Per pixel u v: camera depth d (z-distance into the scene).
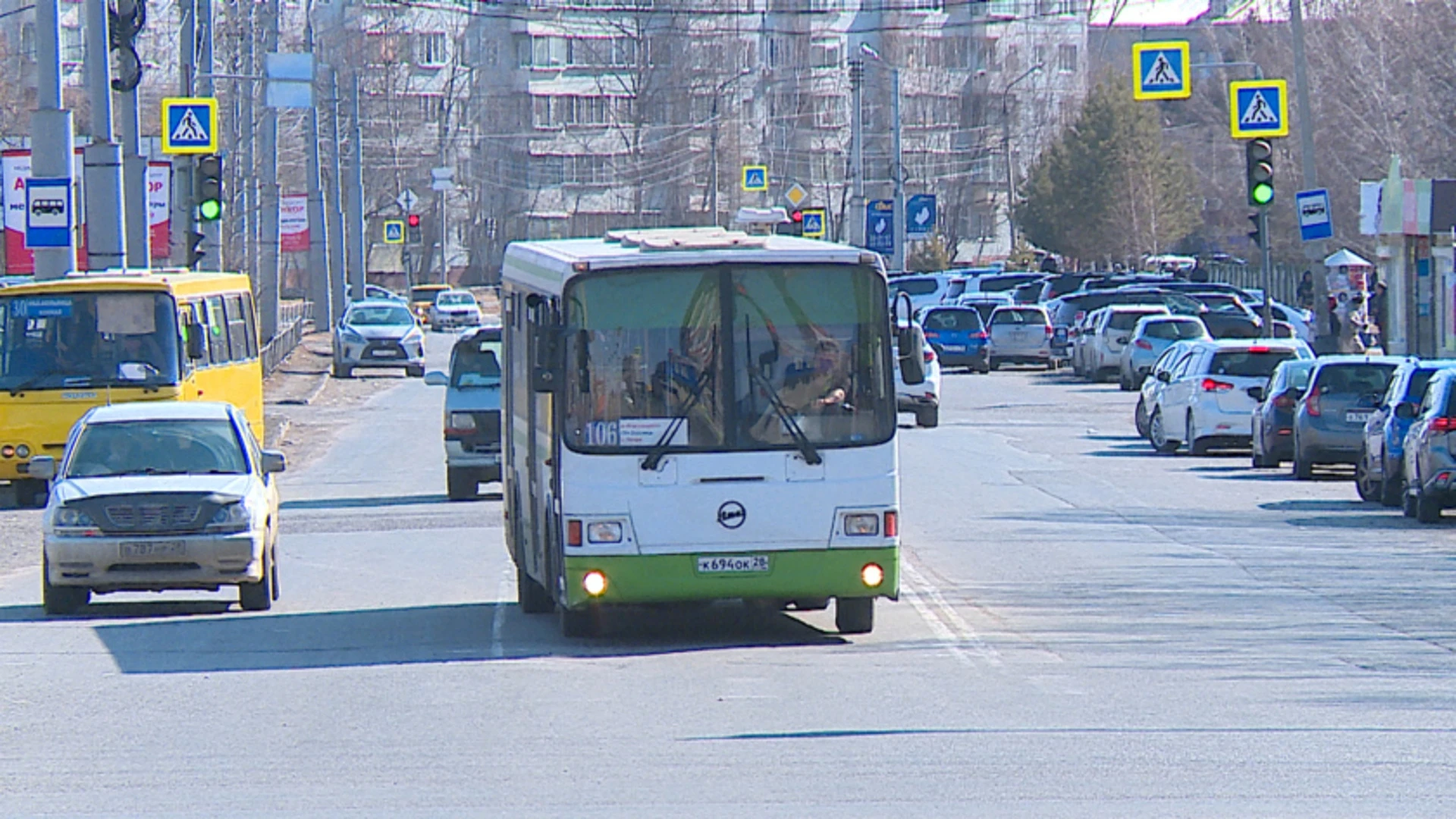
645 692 44.38
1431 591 61.22
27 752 38.16
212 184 138.75
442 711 42.31
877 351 51.75
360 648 53.00
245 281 124.06
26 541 85.75
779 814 31.05
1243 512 87.50
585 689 45.00
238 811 32.12
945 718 40.28
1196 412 118.00
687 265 51.25
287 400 176.25
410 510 94.00
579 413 50.88
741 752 36.72
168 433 64.62
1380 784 32.91
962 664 48.12
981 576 65.75
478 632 55.94
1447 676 45.31
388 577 70.06
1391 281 193.88
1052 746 36.84
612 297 51.09
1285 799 31.70
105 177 116.31
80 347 101.69
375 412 167.25
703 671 47.62
